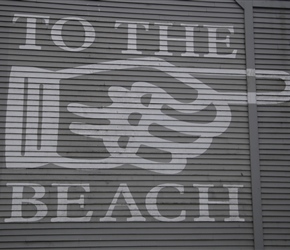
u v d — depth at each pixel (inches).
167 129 263.3
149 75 268.5
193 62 273.7
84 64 264.5
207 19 280.4
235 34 281.0
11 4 264.2
